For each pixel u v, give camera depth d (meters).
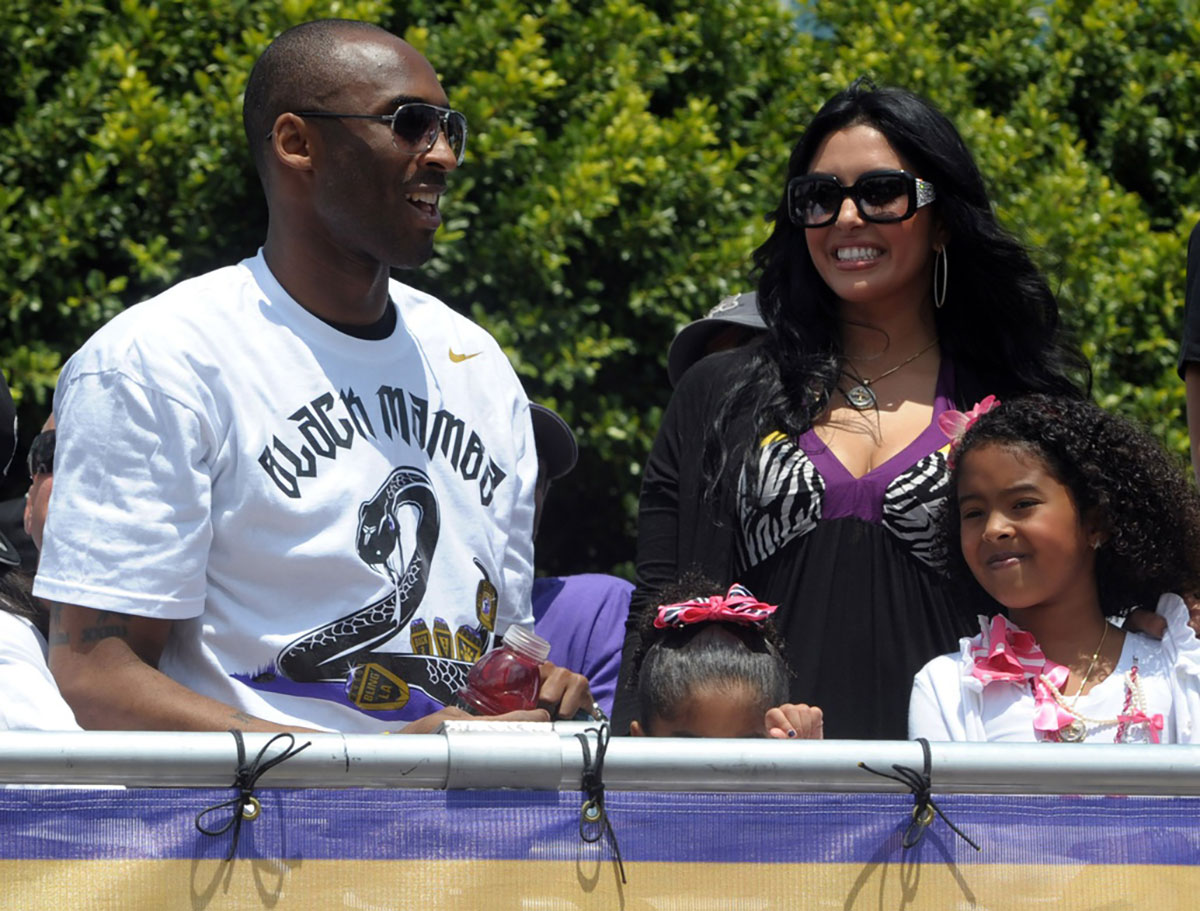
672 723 5.87
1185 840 4.04
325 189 5.39
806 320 6.53
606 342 11.98
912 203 6.24
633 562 12.81
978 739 5.50
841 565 5.99
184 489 4.99
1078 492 5.70
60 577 4.94
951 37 14.18
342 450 5.27
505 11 12.34
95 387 5.04
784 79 13.48
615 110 12.41
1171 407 12.48
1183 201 14.09
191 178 11.51
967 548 5.79
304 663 5.10
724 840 3.97
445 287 11.90
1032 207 12.58
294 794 3.88
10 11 11.77
